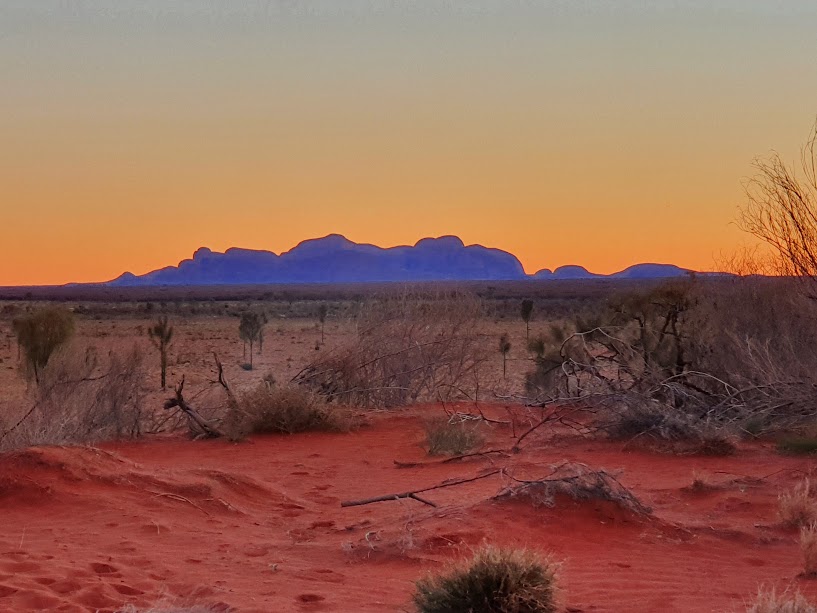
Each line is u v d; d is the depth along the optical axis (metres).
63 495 10.12
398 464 13.99
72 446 11.68
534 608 6.43
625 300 19.28
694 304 17.97
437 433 15.21
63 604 6.46
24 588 6.80
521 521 9.23
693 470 11.76
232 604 6.66
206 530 9.46
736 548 8.87
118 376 17.94
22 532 8.95
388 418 19.45
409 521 9.08
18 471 10.45
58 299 139.50
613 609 6.77
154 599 6.76
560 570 7.56
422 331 21.77
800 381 15.03
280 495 11.48
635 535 9.16
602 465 13.42
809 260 14.45
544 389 19.94
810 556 7.94
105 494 10.32
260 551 8.57
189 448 16.27
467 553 8.17
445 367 22.25
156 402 24.16
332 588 7.29
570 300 108.12
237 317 92.88
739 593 7.29
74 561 7.76
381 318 21.84
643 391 16.56
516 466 13.05
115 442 16.72
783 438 14.96
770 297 16.73
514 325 67.06
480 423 17.73
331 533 9.41
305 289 192.50
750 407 15.48
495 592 6.35
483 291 129.25
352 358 21.23
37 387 17.22
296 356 46.66
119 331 67.00
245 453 15.65
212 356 47.34
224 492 10.97
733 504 10.59
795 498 9.73
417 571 7.80
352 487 12.37
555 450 14.91
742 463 13.51
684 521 9.78
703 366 17.09
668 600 7.04
